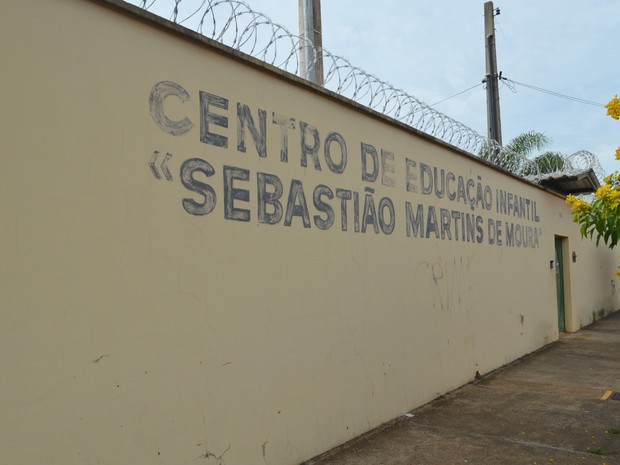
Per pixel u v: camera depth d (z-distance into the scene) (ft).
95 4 9.89
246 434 12.49
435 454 14.88
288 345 13.85
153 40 10.92
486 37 47.14
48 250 8.96
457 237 23.39
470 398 20.92
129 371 10.11
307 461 14.25
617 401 20.18
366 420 16.71
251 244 12.92
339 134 16.29
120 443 9.89
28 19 8.87
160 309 10.73
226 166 12.39
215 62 12.28
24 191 8.69
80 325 9.36
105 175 9.89
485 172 26.76
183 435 11.04
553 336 35.81
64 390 9.09
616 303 55.21
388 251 18.34
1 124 8.45
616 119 15.37
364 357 16.79
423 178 20.92
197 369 11.42
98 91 9.86
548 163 46.42
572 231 42.04
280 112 14.06
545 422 17.71
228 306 12.22
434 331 20.97
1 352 8.31
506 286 28.53
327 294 15.37
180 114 11.39
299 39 14.88
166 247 10.92
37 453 8.68
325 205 15.49
